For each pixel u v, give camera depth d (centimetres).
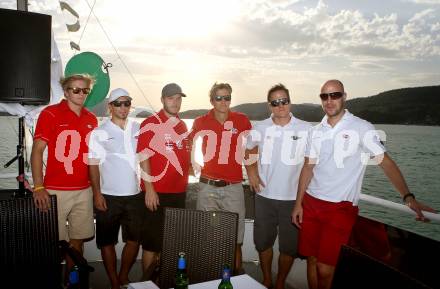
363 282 125
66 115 245
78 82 243
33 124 294
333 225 220
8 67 254
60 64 308
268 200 270
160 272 185
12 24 252
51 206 197
